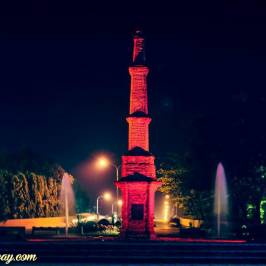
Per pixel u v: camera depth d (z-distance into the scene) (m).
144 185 46.47
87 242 41.09
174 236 52.25
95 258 38.66
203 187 60.94
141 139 47.56
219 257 38.75
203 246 39.88
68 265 37.31
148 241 42.88
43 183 74.94
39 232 59.75
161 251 39.38
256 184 58.66
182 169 62.75
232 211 61.16
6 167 75.06
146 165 47.03
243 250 39.66
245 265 37.91
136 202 46.62
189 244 40.06
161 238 47.53
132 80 48.25
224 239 48.06
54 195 78.19
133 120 47.62
